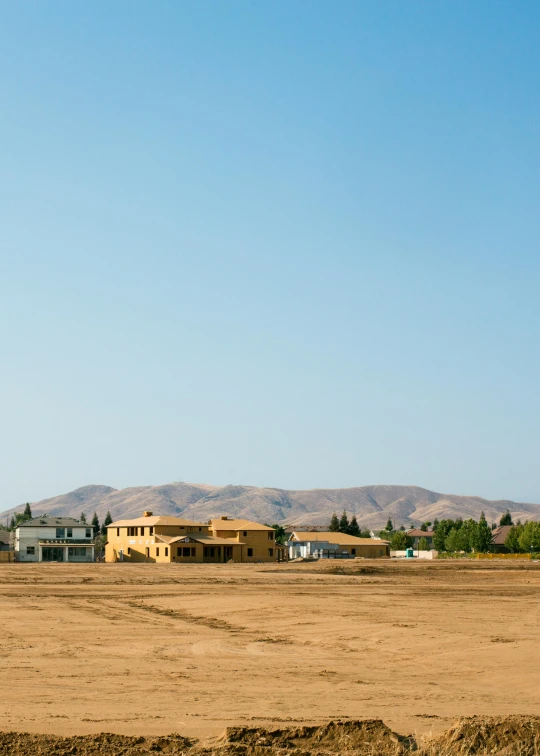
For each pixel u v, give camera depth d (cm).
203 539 13600
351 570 9500
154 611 4778
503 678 2777
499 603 5375
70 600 5394
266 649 3384
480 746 1748
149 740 1761
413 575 8638
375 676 2786
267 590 6284
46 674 2709
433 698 2403
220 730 1914
